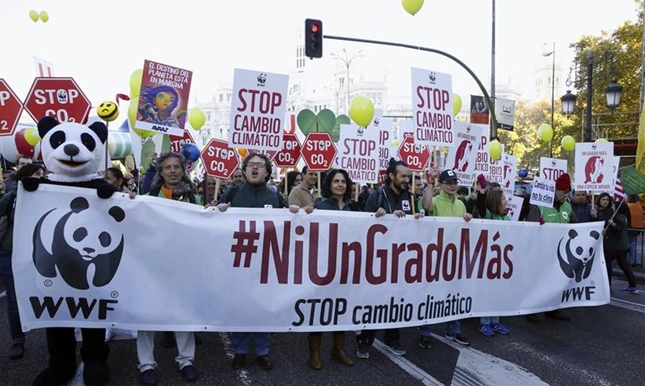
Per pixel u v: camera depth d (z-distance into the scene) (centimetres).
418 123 556
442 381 420
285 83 578
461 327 589
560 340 541
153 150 794
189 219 405
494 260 518
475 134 709
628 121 2266
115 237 386
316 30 1199
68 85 562
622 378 434
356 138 881
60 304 376
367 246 450
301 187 645
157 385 396
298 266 428
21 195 368
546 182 678
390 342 489
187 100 592
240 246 414
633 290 806
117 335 534
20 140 1172
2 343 496
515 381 424
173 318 396
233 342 439
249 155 453
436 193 671
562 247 557
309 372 435
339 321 441
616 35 2322
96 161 391
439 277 485
